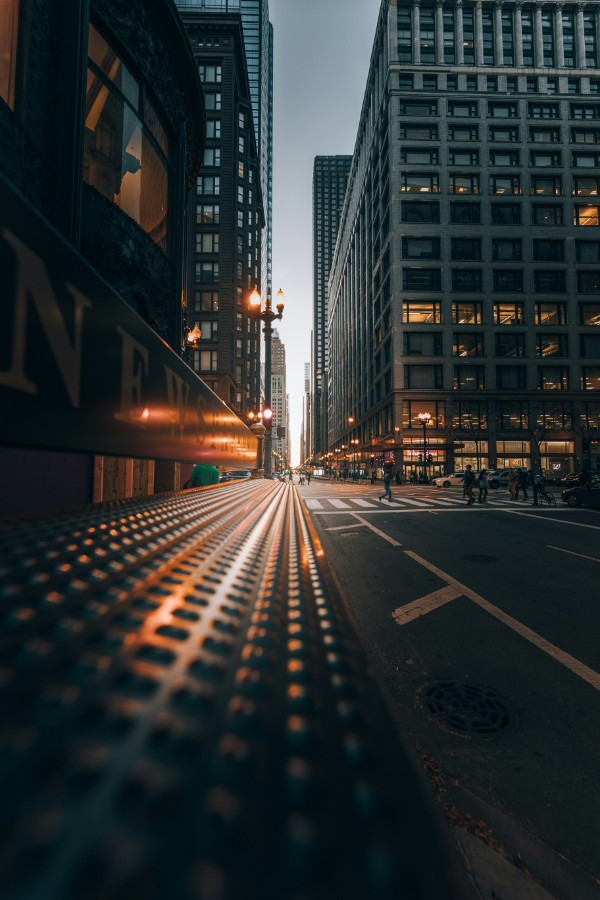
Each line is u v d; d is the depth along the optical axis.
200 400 2.54
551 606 5.00
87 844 0.23
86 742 0.33
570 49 49.38
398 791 0.33
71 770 0.30
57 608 0.58
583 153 48.03
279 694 0.46
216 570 0.86
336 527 11.16
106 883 0.20
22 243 0.92
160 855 0.23
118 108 5.66
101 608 0.60
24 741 0.33
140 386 1.56
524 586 5.79
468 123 47.59
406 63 48.44
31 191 3.97
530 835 2.03
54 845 0.23
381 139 53.28
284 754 0.36
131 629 0.55
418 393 46.25
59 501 3.08
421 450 46.38
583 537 9.56
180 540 1.06
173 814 0.27
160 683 0.44
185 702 0.41
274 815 0.28
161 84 6.65
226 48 49.25
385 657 3.76
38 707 0.38
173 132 7.21
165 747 0.34
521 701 3.09
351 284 81.06
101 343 1.27
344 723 0.42
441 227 47.12
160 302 6.75
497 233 47.41
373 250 59.28
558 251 48.12
